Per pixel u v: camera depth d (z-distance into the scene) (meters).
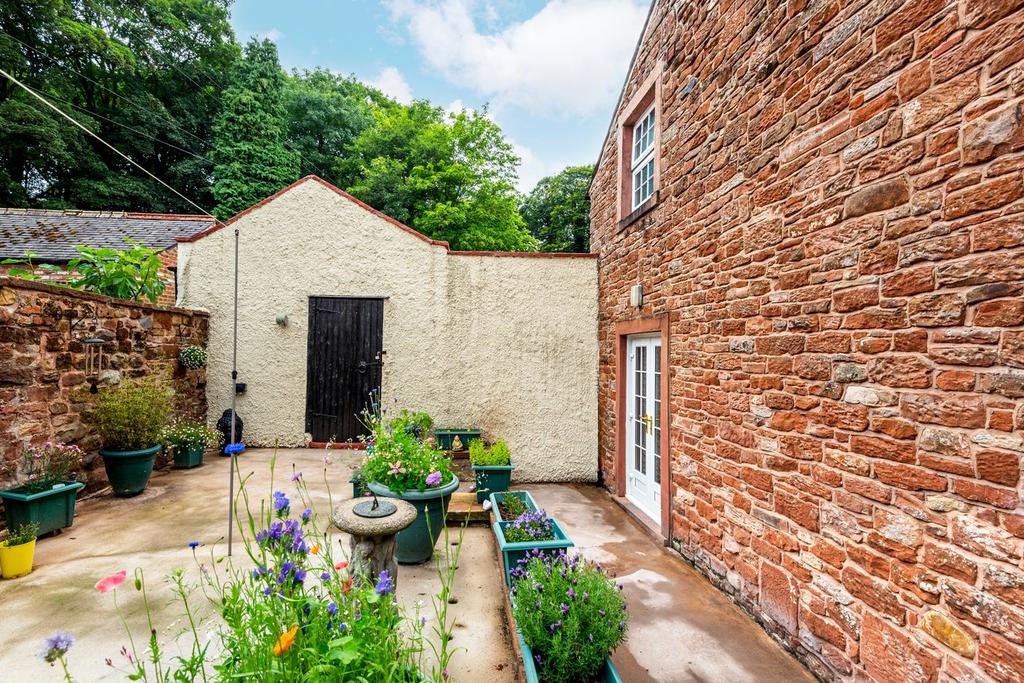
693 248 3.77
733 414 3.20
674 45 4.12
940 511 1.84
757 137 3.00
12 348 3.71
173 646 2.34
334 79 24.86
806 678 2.40
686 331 3.86
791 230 2.70
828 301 2.43
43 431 4.00
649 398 4.82
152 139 17.05
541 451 6.16
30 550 3.08
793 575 2.61
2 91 14.52
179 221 9.13
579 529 4.46
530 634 2.11
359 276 6.33
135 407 4.62
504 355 6.23
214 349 6.33
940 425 1.85
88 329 4.54
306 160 18.75
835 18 2.40
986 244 1.70
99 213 9.16
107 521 3.99
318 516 4.16
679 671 2.42
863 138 2.23
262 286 6.31
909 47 2.00
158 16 17.72
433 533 3.51
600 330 6.22
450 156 16.62
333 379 6.32
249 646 1.51
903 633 1.96
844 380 2.31
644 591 3.27
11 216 8.89
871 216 2.18
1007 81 1.65
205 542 3.59
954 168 1.82
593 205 6.65
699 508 3.60
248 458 5.96
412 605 2.91
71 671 2.16
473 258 6.30
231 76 18.53
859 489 2.21
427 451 3.73
